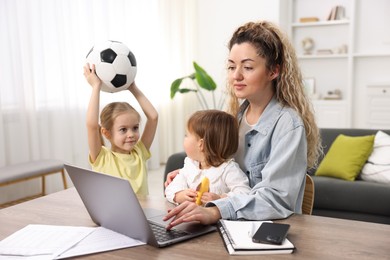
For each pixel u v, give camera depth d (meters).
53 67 4.02
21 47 3.74
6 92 3.65
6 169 3.36
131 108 1.76
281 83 1.46
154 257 1.00
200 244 1.07
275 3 5.52
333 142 3.54
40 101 3.92
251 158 1.51
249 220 1.23
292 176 1.35
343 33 5.92
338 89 5.99
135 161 1.78
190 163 1.55
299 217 1.27
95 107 1.67
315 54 5.98
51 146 4.07
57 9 4.00
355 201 2.96
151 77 5.34
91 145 1.67
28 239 1.13
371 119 5.60
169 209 1.38
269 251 1.00
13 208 1.41
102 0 4.52
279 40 1.44
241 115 1.64
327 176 3.33
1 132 3.59
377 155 3.25
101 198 1.12
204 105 6.20
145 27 5.20
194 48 6.09
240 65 1.40
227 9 5.84
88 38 4.35
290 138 1.38
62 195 1.56
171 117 5.83
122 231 1.15
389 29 5.68
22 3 3.70
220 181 1.45
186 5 5.94
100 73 1.73
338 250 1.01
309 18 5.95
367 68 5.84
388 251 1.00
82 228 1.21
